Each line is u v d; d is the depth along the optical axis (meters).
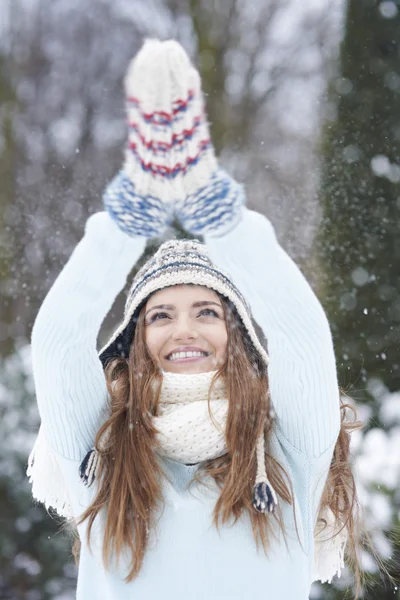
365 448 4.46
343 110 6.02
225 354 2.83
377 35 5.91
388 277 5.84
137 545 2.62
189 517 2.65
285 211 12.61
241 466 2.66
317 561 3.08
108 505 2.71
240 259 2.29
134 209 2.16
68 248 12.90
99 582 2.71
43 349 2.51
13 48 14.23
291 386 2.55
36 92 14.83
